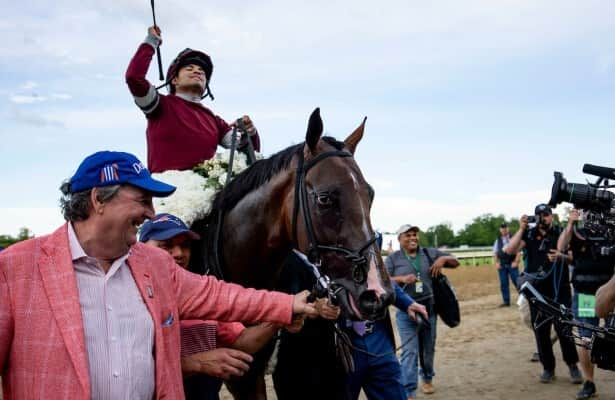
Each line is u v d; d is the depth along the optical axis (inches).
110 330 71.6
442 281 229.3
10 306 67.6
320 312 93.3
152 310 75.7
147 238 105.7
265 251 117.0
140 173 75.0
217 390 114.1
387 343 146.5
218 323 98.3
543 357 253.8
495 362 296.2
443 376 272.8
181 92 155.8
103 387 69.7
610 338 127.5
